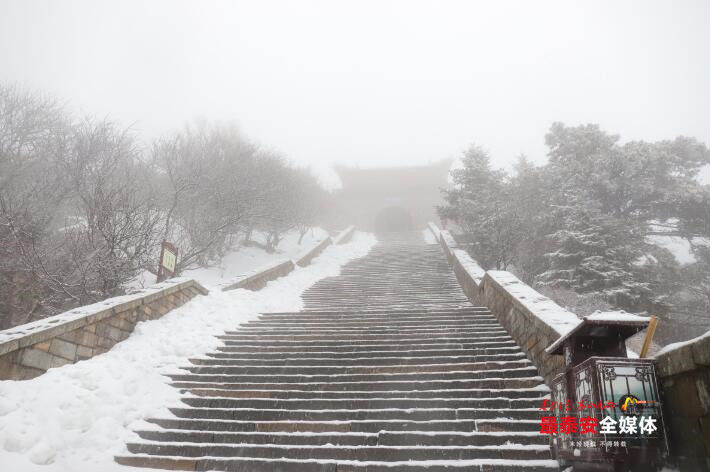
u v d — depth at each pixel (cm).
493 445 523
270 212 2272
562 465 462
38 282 1144
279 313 1164
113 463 525
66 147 1571
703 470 337
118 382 675
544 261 1730
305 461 505
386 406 620
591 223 1575
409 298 1378
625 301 1408
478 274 1328
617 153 1766
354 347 834
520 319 786
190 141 2223
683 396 362
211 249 1955
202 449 542
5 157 1534
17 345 609
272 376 723
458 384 655
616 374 386
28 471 490
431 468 485
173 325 947
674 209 1798
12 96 1733
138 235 1239
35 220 1227
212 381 733
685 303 1670
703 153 1884
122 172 1528
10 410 546
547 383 624
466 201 1998
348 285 1652
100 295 1159
